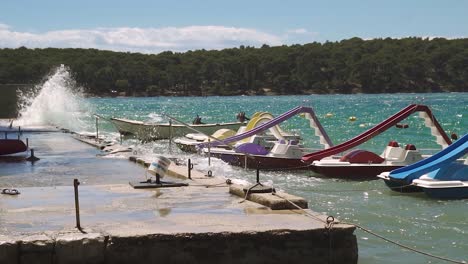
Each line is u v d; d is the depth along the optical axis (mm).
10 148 21344
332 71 186625
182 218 10180
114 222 9914
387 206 15203
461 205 15281
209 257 9117
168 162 14094
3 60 168875
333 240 9422
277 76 188250
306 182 19359
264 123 25359
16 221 10078
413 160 20188
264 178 20188
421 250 11102
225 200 11805
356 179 19891
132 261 8922
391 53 186875
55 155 21609
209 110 88375
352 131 42719
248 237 9180
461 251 11047
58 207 11289
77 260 8727
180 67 191125
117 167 17984
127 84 179625
